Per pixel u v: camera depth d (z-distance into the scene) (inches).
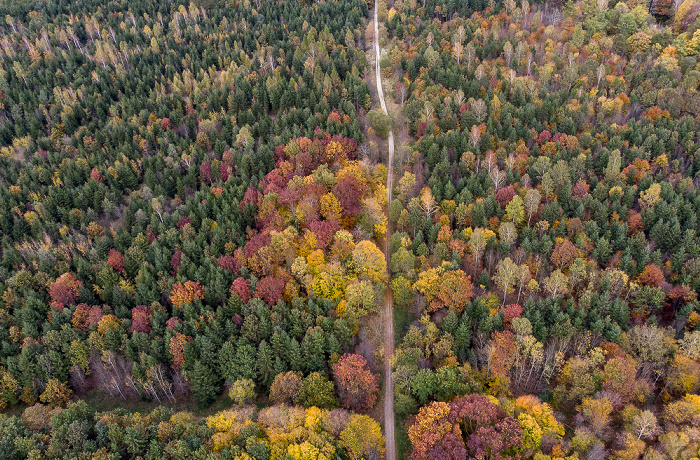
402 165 6441.9
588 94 7288.4
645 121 6653.5
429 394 4060.0
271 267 4987.7
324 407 4055.1
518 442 3408.0
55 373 4537.4
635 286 4672.7
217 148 6939.0
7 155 7367.1
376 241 5669.3
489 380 4104.3
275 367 4296.3
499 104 7052.2
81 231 6087.6
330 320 4441.4
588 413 3735.2
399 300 4788.4
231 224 5575.8
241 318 4680.1
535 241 5113.2
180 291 4808.1
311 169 6333.7
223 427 3774.6
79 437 3735.2
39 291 5300.2
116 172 6791.3
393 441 4045.3
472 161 6146.7
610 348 4168.3
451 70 7805.1
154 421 3922.2
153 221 5836.6
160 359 4525.1
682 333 4500.5
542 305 4488.2
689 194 5521.7
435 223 5536.4
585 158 6067.9
